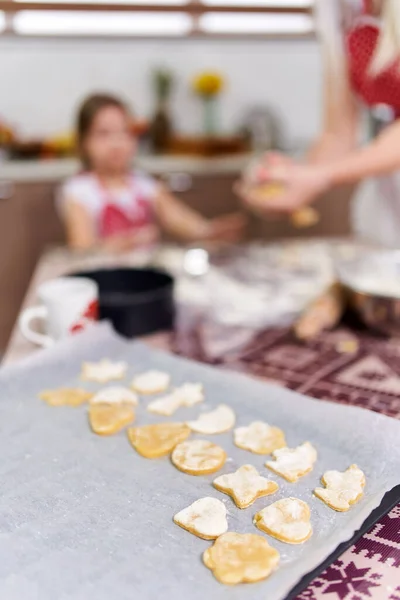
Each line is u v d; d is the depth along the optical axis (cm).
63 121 272
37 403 70
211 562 45
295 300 108
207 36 272
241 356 87
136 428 64
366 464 57
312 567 45
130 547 48
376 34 128
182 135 281
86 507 53
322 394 75
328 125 151
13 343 91
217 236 191
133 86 273
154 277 103
